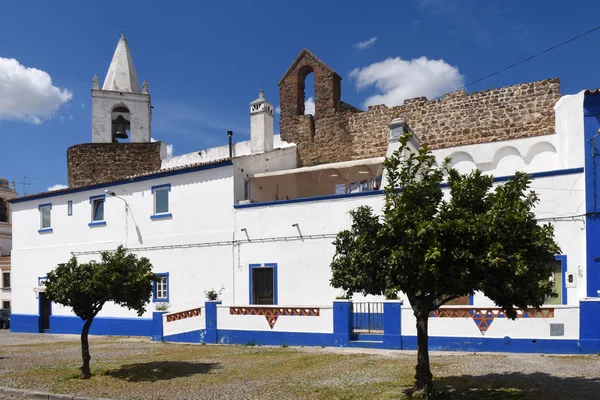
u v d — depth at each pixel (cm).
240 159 2094
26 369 1376
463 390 961
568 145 1577
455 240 827
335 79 2631
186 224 2136
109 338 2134
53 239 2562
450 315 1416
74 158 2939
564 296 1475
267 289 1919
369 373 1145
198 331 1786
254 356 1441
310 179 2484
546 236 831
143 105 3045
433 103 2323
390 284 866
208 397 1011
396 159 948
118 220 2341
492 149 1983
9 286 3584
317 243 1825
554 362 1189
